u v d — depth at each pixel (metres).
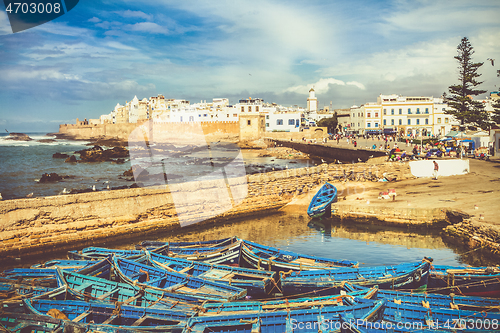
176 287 16.73
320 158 80.25
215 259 21.33
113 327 12.47
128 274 19.12
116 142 138.75
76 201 28.12
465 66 63.34
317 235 28.83
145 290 15.94
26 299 14.58
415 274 16.67
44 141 171.50
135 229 30.06
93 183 53.66
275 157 88.12
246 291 16.12
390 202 32.59
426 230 28.94
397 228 29.77
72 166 76.44
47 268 19.53
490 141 52.50
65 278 17.12
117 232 29.22
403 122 92.94
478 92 63.16
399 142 74.50
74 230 27.62
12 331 12.42
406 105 92.88
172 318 13.65
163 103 156.00
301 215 35.69
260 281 16.92
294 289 17.47
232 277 18.19
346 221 32.19
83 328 12.45
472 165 44.44
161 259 21.00
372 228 30.38
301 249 25.23
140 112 156.62
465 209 28.12
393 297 14.98
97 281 16.78
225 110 123.00
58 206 27.33
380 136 89.12
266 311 13.64
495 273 17.03
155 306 14.82
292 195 40.03
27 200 26.28
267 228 31.62
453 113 63.41
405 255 23.41
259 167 66.56
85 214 28.34
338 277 17.42
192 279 17.30
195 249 22.94
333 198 33.53
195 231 31.73
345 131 111.88
